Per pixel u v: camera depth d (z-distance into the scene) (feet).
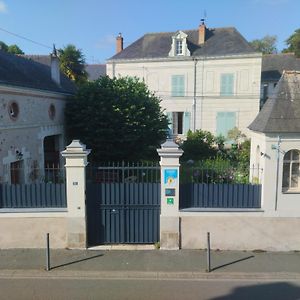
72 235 26.48
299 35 144.87
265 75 100.32
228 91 82.84
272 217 26.21
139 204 27.20
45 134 46.93
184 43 83.97
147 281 21.79
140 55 86.84
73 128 54.13
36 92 43.52
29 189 26.89
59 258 24.99
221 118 84.38
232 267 23.66
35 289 20.68
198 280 21.94
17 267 23.54
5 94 36.22
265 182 25.94
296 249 26.48
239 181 34.40
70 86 64.18
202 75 83.66
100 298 19.65
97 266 23.79
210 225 26.43
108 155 50.96
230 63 81.66
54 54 56.44
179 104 85.87
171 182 25.84
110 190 27.12
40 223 26.53
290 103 26.32
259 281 21.83
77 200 26.12
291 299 19.58
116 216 27.40
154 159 54.49
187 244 26.71
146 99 54.85
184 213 26.21
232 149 73.31
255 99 81.97
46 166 53.78
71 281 21.76
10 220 26.43
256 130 27.32
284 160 26.32
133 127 50.72
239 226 26.40
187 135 75.92
